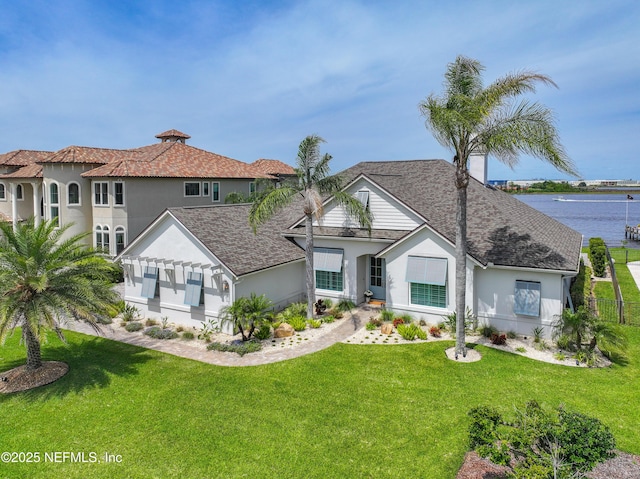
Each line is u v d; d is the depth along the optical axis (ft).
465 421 45.88
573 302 85.61
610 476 36.60
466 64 60.80
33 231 61.52
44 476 38.63
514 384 54.24
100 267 64.18
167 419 47.29
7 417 48.39
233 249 79.56
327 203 91.91
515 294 70.44
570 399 50.24
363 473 38.09
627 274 128.67
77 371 60.18
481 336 71.87
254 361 62.85
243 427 45.50
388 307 81.41
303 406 49.55
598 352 64.75
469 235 78.38
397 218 85.40
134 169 127.65
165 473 38.63
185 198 140.36
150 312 84.69
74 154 133.49
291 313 81.46
